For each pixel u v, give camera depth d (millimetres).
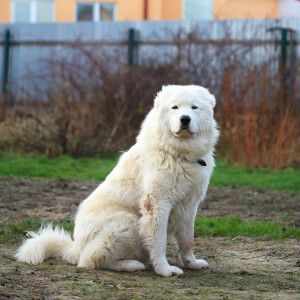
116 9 27688
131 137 17828
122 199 7516
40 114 18281
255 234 9664
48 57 21078
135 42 20125
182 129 7297
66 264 7598
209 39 18734
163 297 6352
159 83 18000
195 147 7445
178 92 7535
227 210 11562
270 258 8352
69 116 17672
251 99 16812
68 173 15375
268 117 16578
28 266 7477
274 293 6680
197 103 7535
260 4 26688
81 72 18797
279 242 9266
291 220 10789
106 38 20859
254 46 18594
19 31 21422
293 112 16641
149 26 20328
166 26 20172
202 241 9312
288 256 8453
